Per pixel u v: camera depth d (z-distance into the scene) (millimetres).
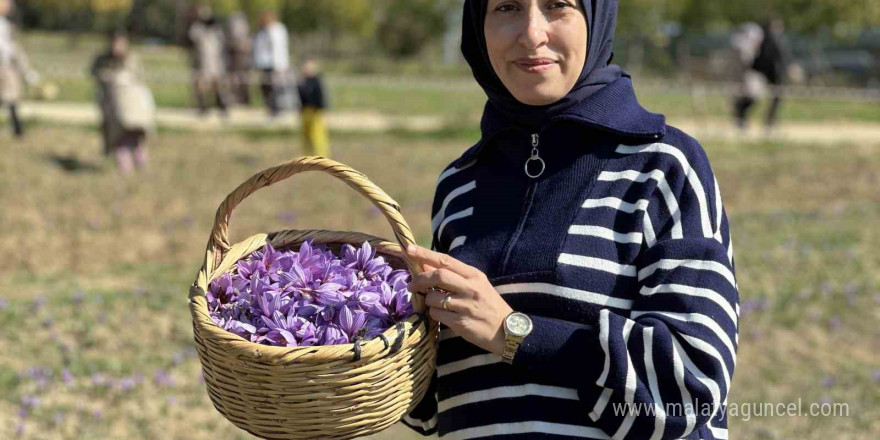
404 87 24578
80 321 5613
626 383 1651
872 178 11469
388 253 2020
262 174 1874
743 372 5266
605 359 1670
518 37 1800
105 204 9047
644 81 26953
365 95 21906
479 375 1837
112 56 10555
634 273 1750
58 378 4879
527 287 1783
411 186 10664
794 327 5918
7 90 11867
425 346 1804
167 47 40000
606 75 1895
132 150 10961
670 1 30688
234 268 1966
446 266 1752
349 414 1709
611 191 1788
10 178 9742
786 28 28078
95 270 7105
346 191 10281
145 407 4672
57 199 9094
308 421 1696
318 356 1646
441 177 2086
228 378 1723
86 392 4770
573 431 1734
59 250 7543
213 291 1894
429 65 32250
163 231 8289
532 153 1874
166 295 6188
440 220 2049
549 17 1810
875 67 26859
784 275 6852
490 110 1983
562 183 1830
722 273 1704
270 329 1756
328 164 1827
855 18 26469
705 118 18000
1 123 13484
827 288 6516
